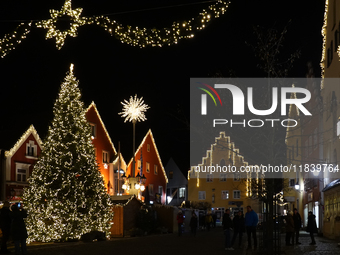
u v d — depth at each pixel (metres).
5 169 39.66
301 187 54.28
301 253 19.36
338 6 32.47
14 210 15.82
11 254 16.78
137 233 32.94
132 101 44.19
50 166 26.44
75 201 26.16
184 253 18.98
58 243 24.23
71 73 27.92
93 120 53.59
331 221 31.92
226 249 20.92
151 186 67.19
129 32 11.76
